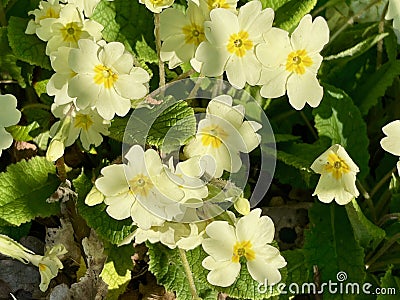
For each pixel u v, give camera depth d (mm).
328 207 340
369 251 346
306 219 366
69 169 336
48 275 289
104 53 252
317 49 271
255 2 261
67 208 326
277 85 271
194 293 283
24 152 345
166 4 261
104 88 256
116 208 259
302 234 362
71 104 280
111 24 327
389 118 402
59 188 317
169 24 272
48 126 340
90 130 292
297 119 382
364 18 409
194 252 311
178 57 276
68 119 283
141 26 332
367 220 321
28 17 353
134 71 258
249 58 266
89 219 300
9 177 315
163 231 274
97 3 296
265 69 268
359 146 354
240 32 263
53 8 295
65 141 290
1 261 332
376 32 396
